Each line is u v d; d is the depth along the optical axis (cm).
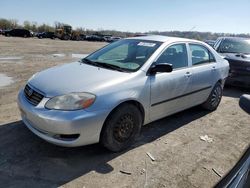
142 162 356
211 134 464
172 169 345
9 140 389
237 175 182
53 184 300
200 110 582
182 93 466
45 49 2144
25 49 2006
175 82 440
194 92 498
